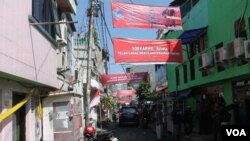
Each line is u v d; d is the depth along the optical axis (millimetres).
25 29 12188
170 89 34750
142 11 19578
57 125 15766
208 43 21547
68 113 15742
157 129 23969
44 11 15602
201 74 23141
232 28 17672
